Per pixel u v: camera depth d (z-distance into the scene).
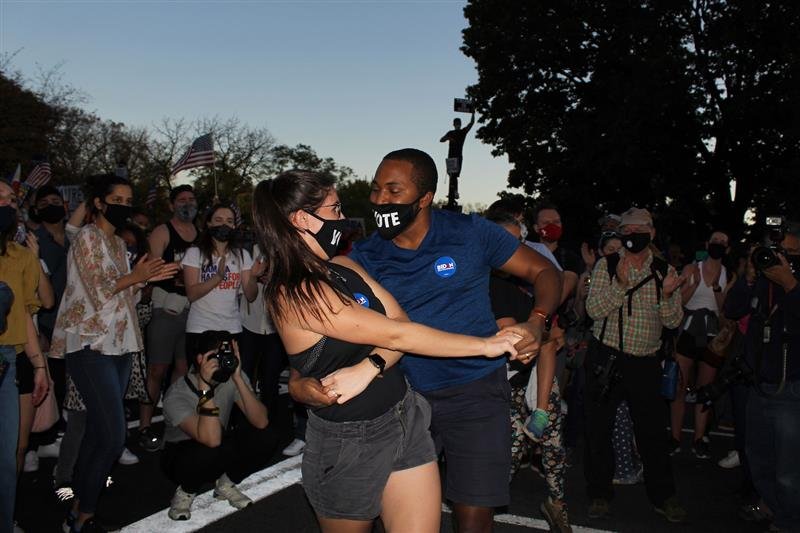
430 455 2.82
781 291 4.40
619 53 28.42
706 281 7.52
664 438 5.23
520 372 4.74
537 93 31.30
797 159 24.84
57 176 48.47
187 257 6.41
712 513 5.45
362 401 2.69
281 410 8.22
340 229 2.73
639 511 5.48
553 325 4.83
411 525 2.76
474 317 3.34
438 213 3.44
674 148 28.72
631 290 5.14
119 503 5.30
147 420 6.80
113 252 4.71
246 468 5.12
